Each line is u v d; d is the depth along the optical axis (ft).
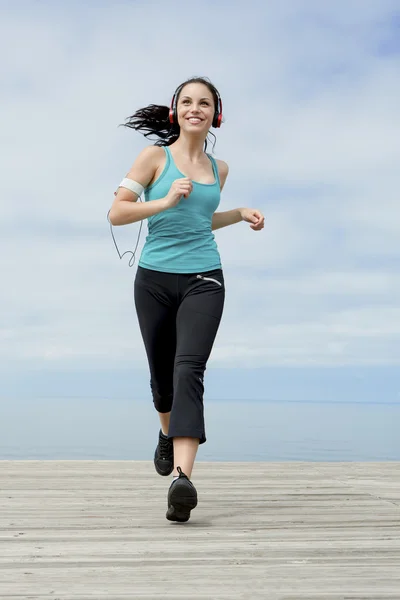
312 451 79.92
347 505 9.67
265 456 70.79
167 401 9.58
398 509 9.37
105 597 5.53
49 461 13.99
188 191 8.41
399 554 6.90
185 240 8.91
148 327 9.14
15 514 8.86
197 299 8.77
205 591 5.69
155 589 5.73
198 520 8.57
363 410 493.36
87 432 153.99
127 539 7.48
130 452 81.66
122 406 435.12
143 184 9.07
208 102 9.13
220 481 11.93
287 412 413.59
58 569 6.29
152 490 10.81
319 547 7.17
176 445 8.46
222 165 9.70
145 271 8.98
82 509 9.22
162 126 9.86
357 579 6.05
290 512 9.13
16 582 5.89
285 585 5.87
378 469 13.58
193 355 8.54
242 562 6.57
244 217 9.69
